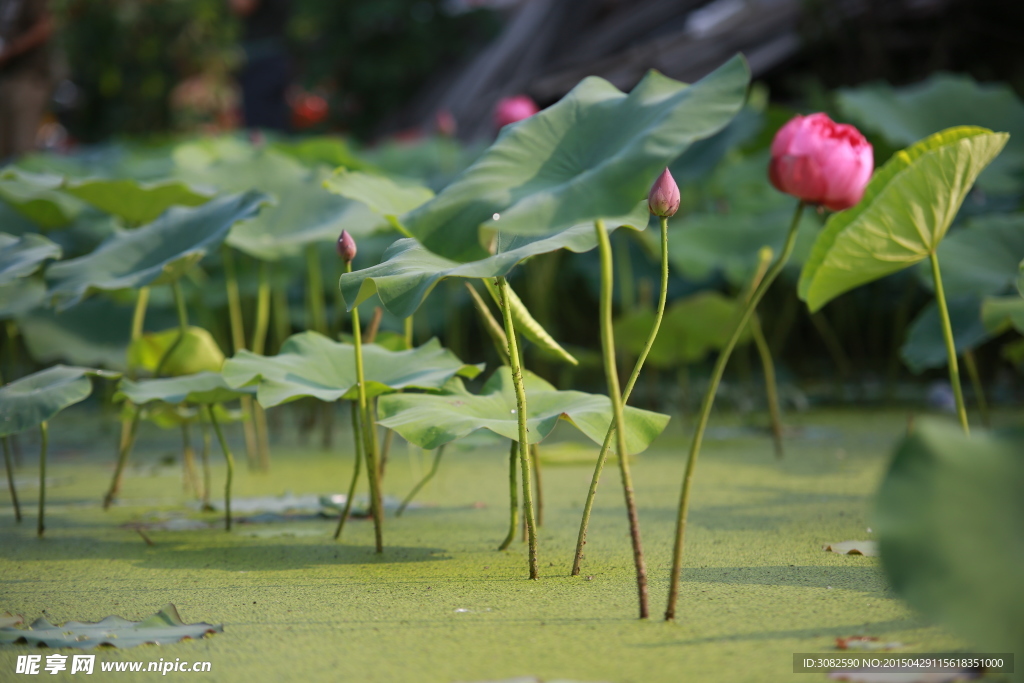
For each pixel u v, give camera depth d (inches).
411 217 155.1
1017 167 277.7
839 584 165.0
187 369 200.2
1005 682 150.8
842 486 194.1
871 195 169.5
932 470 148.7
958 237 195.9
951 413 285.0
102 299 259.3
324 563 171.9
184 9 693.3
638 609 160.9
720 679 151.9
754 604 161.3
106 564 172.6
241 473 211.9
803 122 156.6
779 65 493.0
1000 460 148.6
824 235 171.3
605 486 196.4
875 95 302.0
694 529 179.3
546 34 668.7
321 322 252.7
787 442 244.4
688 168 331.9
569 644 156.0
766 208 309.6
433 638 157.4
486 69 677.3
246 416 190.9
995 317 182.5
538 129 157.5
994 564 146.9
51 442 267.0
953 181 165.0
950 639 155.7
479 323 417.4
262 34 925.8
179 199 194.9
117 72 713.6
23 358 352.8
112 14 677.9
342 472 211.2
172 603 163.3
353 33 727.1
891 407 306.0
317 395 172.1
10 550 176.6
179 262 179.6
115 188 193.2
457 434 165.8
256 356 176.4
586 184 152.2
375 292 164.7
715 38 508.4
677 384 363.9
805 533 177.5
